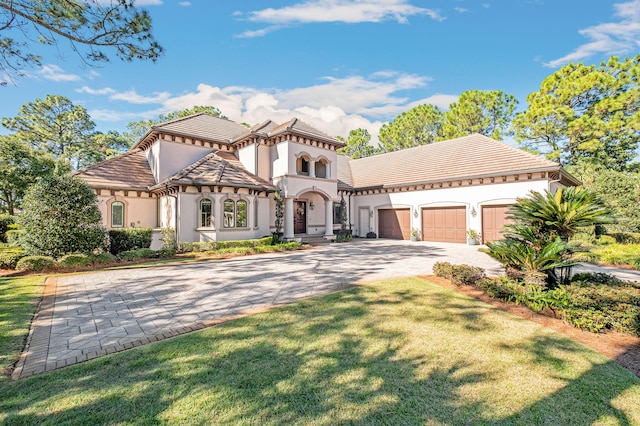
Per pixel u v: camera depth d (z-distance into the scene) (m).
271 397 3.11
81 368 3.76
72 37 7.57
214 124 21.61
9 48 7.32
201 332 4.87
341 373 3.57
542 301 5.61
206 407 2.96
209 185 15.64
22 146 21.23
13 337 4.79
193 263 11.96
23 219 10.70
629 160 28.08
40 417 2.84
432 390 3.24
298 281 8.59
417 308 5.91
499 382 3.40
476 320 5.27
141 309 6.23
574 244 6.27
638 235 16.23
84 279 9.07
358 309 5.88
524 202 6.79
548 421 2.78
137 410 2.93
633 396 3.16
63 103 35.34
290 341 4.47
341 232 22.33
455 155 21.27
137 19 7.48
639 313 4.68
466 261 12.19
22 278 9.10
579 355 4.03
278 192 18.69
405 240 22.38
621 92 23.81
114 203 16.95
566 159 27.86
